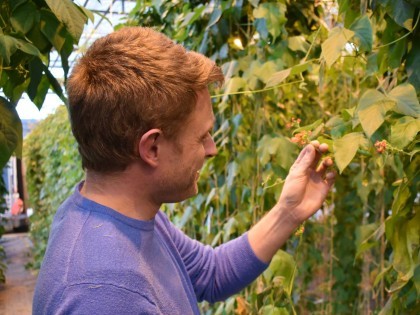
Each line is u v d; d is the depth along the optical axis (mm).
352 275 2578
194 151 830
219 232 1711
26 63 1037
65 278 708
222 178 1794
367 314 1969
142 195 821
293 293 2316
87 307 679
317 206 1111
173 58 781
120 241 758
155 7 2045
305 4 1654
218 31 1641
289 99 1876
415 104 937
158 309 748
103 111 753
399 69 1199
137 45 774
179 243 1148
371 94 984
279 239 1141
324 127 1160
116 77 750
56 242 771
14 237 7969
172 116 774
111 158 781
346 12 1119
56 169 5496
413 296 1110
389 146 898
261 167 1630
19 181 9008
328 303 2320
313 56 1653
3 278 4523
